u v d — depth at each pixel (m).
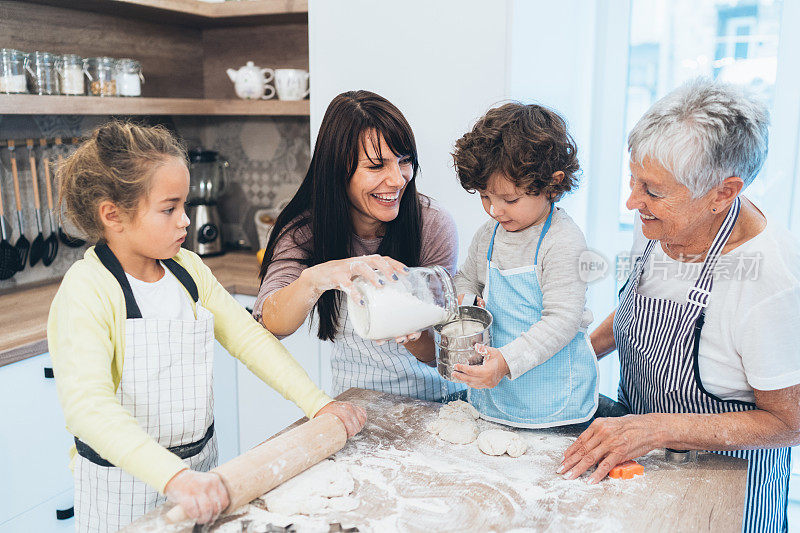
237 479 0.93
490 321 1.15
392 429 1.19
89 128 2.42
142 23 2.55
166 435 1.12
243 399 2.32
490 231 1.30
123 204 1.04
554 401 1.18
